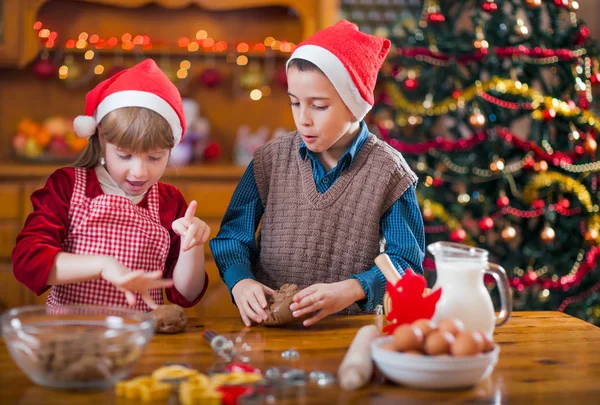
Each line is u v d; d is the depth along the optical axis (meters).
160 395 0.94
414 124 2.75
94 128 1.39
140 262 1.41
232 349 1.16
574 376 1.08
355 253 1.50
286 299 1.30
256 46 3.37
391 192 1.52
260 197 1.60
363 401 0.95
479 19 2.67
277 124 3.55
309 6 3.29
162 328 1.26
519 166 2.64
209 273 3.10
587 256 2.69
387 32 3.38
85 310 1.08
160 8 3.41
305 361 1.12
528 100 2.71
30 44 3.17
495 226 2.75
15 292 3.02
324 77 1.39
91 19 3.37
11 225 3.02
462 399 0.97
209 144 3.40
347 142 1.54
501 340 1.28
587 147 2.61
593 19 3.72
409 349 1.00
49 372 0.94
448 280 1.15
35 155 3.16
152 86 1.38
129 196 1.44
